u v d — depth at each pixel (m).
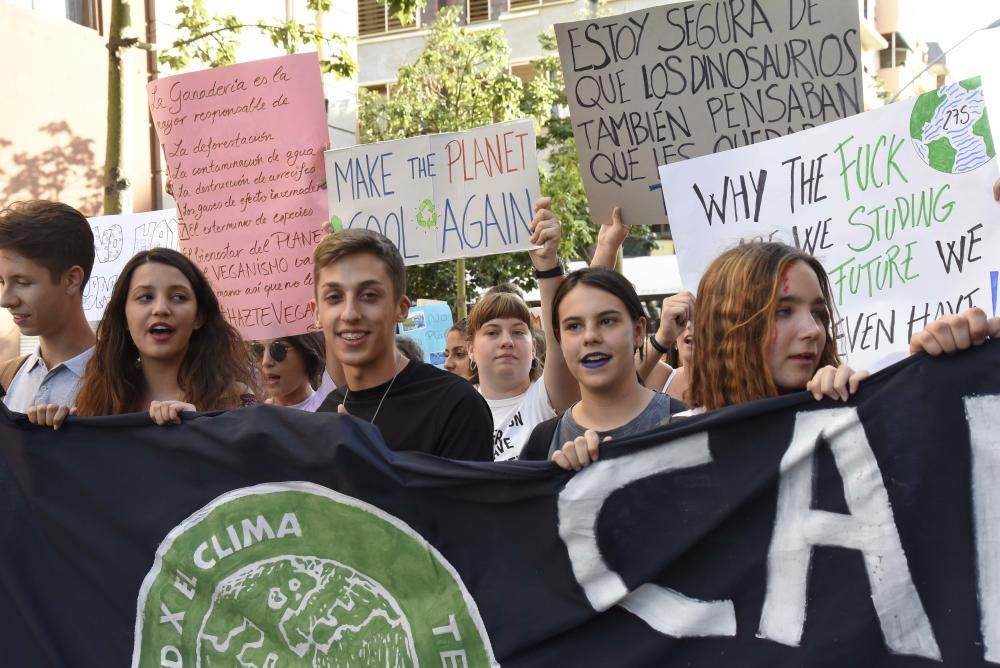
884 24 34.81
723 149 3.86
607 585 2.39
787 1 3.72
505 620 2.47
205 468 2.76
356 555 2.61
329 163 4.25
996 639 2.09
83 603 2.85
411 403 3.01
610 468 2.41
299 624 2.66
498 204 4.02
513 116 15.42
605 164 3.99
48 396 3.47
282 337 4.36
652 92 3.91
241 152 4.41
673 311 3.86
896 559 2.18
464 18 25.06
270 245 4.38
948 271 3.05
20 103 10.05
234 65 4.42
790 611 2.25
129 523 2.80
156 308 3.13
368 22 25.78
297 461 2.65
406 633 2.56
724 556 2.33
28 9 10.13
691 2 3.83
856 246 3.18
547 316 3.82
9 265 3.38
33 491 2.91
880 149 3.15
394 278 3.03
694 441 2.36
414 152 4.13
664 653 2.34
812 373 2.42
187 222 4.52
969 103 3.02
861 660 2.18
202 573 2.73
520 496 2.47
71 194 10.62
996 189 2.97
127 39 7.55
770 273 2.43
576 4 23.97
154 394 3.27
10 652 2.90
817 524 2.25
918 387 2.19
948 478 2.15
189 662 2.73
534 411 4.05
